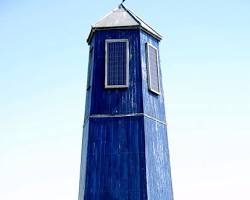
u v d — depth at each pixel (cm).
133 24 1919
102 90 1791
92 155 1648
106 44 1877
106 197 1554
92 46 1962
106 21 1975
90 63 1961
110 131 1694
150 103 1795
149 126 1723
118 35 1906
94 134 1694
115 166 1614
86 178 1605
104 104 1756
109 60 1841
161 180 1650
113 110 1739
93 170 1616
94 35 1950
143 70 1841
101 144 1667
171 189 1684
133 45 1880
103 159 1634
